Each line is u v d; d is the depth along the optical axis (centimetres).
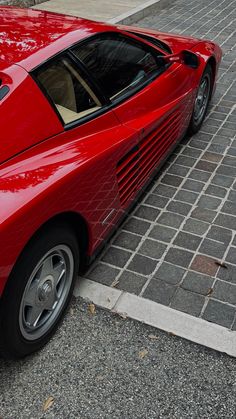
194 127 481
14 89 232
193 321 278
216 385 244
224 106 557
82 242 286
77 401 236
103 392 240
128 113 320
